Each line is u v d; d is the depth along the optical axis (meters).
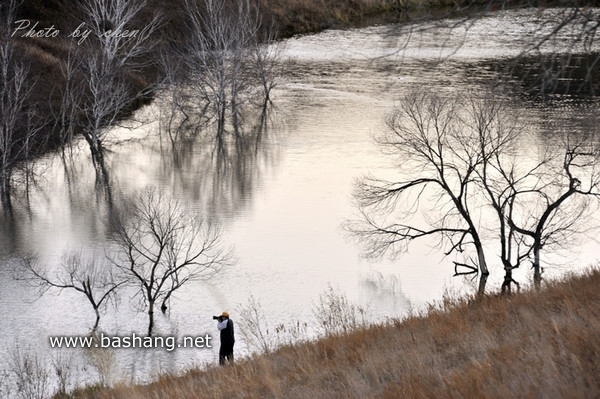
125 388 23.31
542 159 57.47
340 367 17.39
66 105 78.00
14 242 54.66
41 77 83.56
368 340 20.48
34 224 58.84
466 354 15.63
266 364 19.62
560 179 52.97
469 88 81.00
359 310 38.75
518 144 64.81
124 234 49.41
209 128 87.44
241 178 69.56
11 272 49.22
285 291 46.03
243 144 80.44
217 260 50.62
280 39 116.12
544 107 72.38
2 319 42.50
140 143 82.56
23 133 73.06
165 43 96.50
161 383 22.81
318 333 32.78
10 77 76.38
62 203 63.97
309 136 80.75
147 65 94.38
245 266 50.00
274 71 95.75
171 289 44.88
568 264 48.44
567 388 10.65
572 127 64.31
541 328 15.30
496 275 48.12
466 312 21.56
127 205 62.66
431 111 56.31
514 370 12.56
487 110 48.75
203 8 106.94
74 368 35.72
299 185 66.81
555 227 51.34
